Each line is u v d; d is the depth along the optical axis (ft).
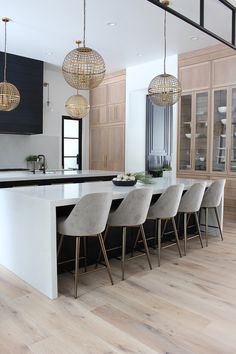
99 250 11.54
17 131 21.29
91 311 8.00
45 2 13.67
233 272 10.63
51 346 6.56
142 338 6.84
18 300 8.56
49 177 15.78
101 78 11.95
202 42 18.44
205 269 10.91
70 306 8.25
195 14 14.85
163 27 16.38
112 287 9.43
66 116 26.55
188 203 12.54
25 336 6.90
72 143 27.30
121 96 24.88
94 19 15.40
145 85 23.02
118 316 7.75
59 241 10.36
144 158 25.39
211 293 9.04
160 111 24.26
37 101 22.12
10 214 10.48
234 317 7.75
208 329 7.21
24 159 23.88
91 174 17.72
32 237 9.37
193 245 13.82
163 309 8.11
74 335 6.95
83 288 9.36
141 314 7.86
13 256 10.42
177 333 7.04
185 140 20.80
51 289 8.66
